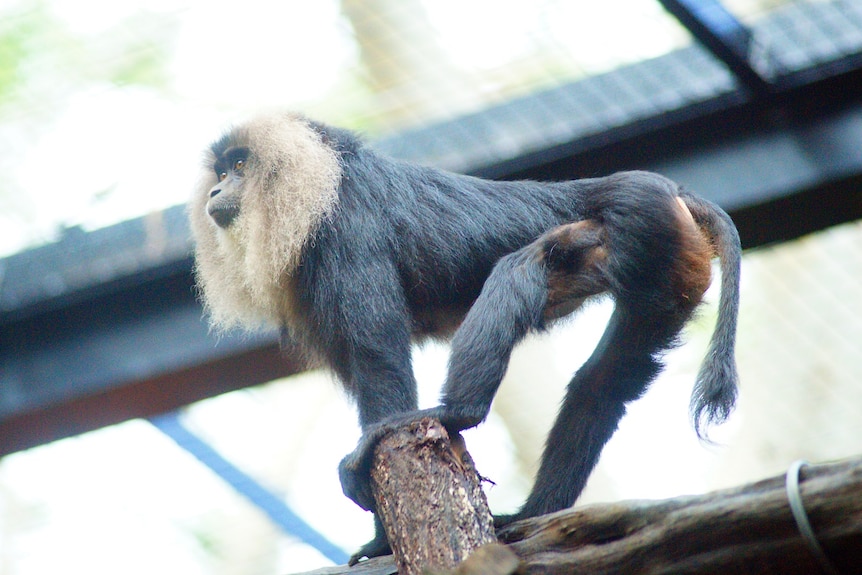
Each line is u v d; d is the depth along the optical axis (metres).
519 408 15.25
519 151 10.81
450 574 5.63
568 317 8.49
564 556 5.73
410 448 6.39
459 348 7.10
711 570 5.31
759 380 14.13
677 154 10.80
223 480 13.60
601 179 8.24
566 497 7.75
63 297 11.21
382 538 7.24
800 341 13.73
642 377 8.05
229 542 15.56
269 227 8.27
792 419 14.28
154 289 11.38
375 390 7.54
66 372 11.15
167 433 13.17
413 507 6.14
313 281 8.04
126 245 11.21
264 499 13.66
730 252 7.71
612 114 10.73
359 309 7.75
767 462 14.48
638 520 5.57
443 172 8.56
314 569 6.96
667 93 10.69
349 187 8.21
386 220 8.15
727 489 5.33
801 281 13.39
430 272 8.21
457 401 6.84
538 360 15.14
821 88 10.55
